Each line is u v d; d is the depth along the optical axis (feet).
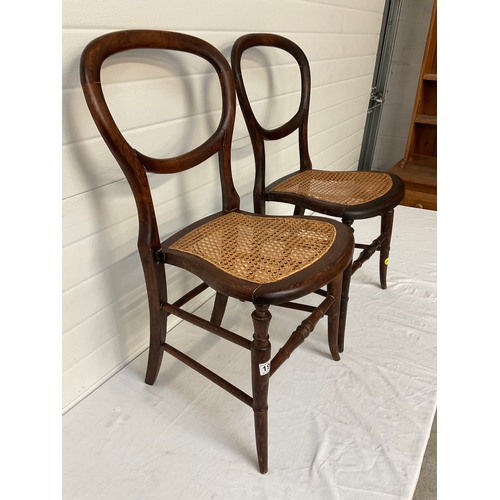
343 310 4.13
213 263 2.88
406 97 9.50
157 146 3.64
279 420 3.55
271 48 4.86
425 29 8.78
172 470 3.14
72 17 2.71
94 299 3.55
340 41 6.47
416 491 3.17
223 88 3.51
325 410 3.65
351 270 4.01
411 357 4.28
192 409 3.65
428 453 3.47
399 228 7.04
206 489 3.02
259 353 2.78
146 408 3.65
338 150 7.89
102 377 3.87
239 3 4.09
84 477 3.07
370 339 4.51
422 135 9.12
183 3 3.46
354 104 7.88
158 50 3.36
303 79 4.58
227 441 3.38
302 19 5.26
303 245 3.06
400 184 4.19
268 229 3.35
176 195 4.06
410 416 3.62
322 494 3.00
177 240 3.27
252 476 3.11
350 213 3.72
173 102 3.65
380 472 3.15
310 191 4.13
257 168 4.16
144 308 4.14
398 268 5.86
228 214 3.72
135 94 3.30
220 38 4.00
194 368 3.34
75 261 3.28
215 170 4.48
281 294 2.56
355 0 6.48
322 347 4.37
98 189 3.28
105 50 2.66
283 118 5.55
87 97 2.60
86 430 3.43
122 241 3.65
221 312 4.40
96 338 3.69
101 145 3.18
